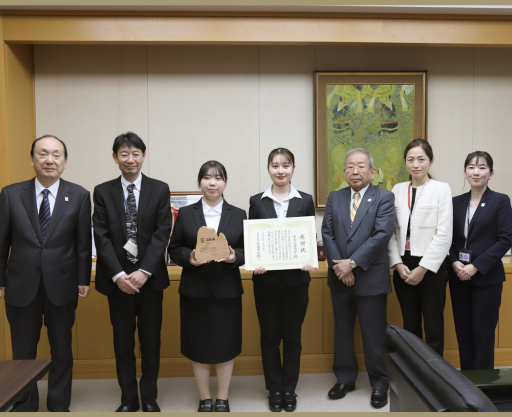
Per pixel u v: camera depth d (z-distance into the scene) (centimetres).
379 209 257
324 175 357
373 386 265
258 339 311
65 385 246
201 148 359
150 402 252
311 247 248
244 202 362
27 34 315
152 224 246
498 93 368
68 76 351
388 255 270
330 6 315
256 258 247
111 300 246
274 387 261
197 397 279
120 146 239
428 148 267
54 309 239
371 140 357
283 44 336
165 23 321
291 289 252
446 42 332
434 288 263
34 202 237
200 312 243
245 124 360
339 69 360
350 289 264
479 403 102
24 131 336
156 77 354
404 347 149
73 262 244
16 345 237
